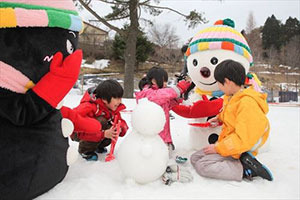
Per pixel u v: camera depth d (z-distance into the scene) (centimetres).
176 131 349
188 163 214
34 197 146
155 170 163
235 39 239
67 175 181
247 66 252
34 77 137
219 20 267
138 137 170
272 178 180
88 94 231
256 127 175
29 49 132
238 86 194
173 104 235
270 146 280
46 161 146
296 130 381
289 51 2834
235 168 177
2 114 131
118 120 234
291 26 3412
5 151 132
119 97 220
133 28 968
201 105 228
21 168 135
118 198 147
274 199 153
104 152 244
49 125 150
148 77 239
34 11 131
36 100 137
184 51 290
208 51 240
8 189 132
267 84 2116
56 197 148
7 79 129
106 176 177
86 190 157
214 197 153
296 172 200
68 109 184
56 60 141
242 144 175
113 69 2198
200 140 246
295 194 160
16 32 128
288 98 1380
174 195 154
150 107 168
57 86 140
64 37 146
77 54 145
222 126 220
